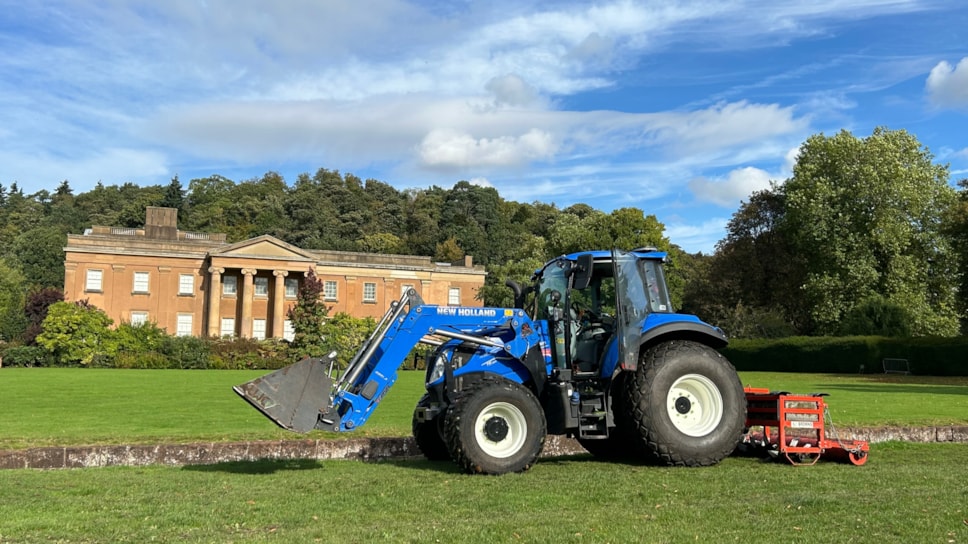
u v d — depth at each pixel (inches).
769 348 1728.6
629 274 367.6
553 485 285.7
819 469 340.8
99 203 4576.8
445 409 345.4
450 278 2573.8
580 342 366.9
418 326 346.0
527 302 400.5
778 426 361.7
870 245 1683.1
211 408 609.9
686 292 2196.1
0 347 1675.7
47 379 1025.5
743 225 2050.9
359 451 392.2
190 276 2299.5
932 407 666.2
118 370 1392.7
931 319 1606.8
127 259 2237.9
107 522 215.9
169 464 361.7
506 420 325.7
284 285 2363.4
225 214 4288.9
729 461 369.7
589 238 1990.7
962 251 1567.4
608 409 352.8
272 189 4874.5
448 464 358.0
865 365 1521.9
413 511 235.5
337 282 2454.5
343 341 1732.3
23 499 253.4
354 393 337.1
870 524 214.4
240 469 338.6
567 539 194.7
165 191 4527.6
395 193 5113.2
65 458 351.9
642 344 367.9
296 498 257.3
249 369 1621.6
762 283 2005.4
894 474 320.5
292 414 314.2
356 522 218.7
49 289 2544.3
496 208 4751.5
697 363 354.3
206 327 2289.6
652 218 1999.3
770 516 225.6
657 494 266.7
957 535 201.6
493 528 206.8
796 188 1772.9
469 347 357.1
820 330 1752.0
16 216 4192.9
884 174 1642.5
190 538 197.2
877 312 1578.5
